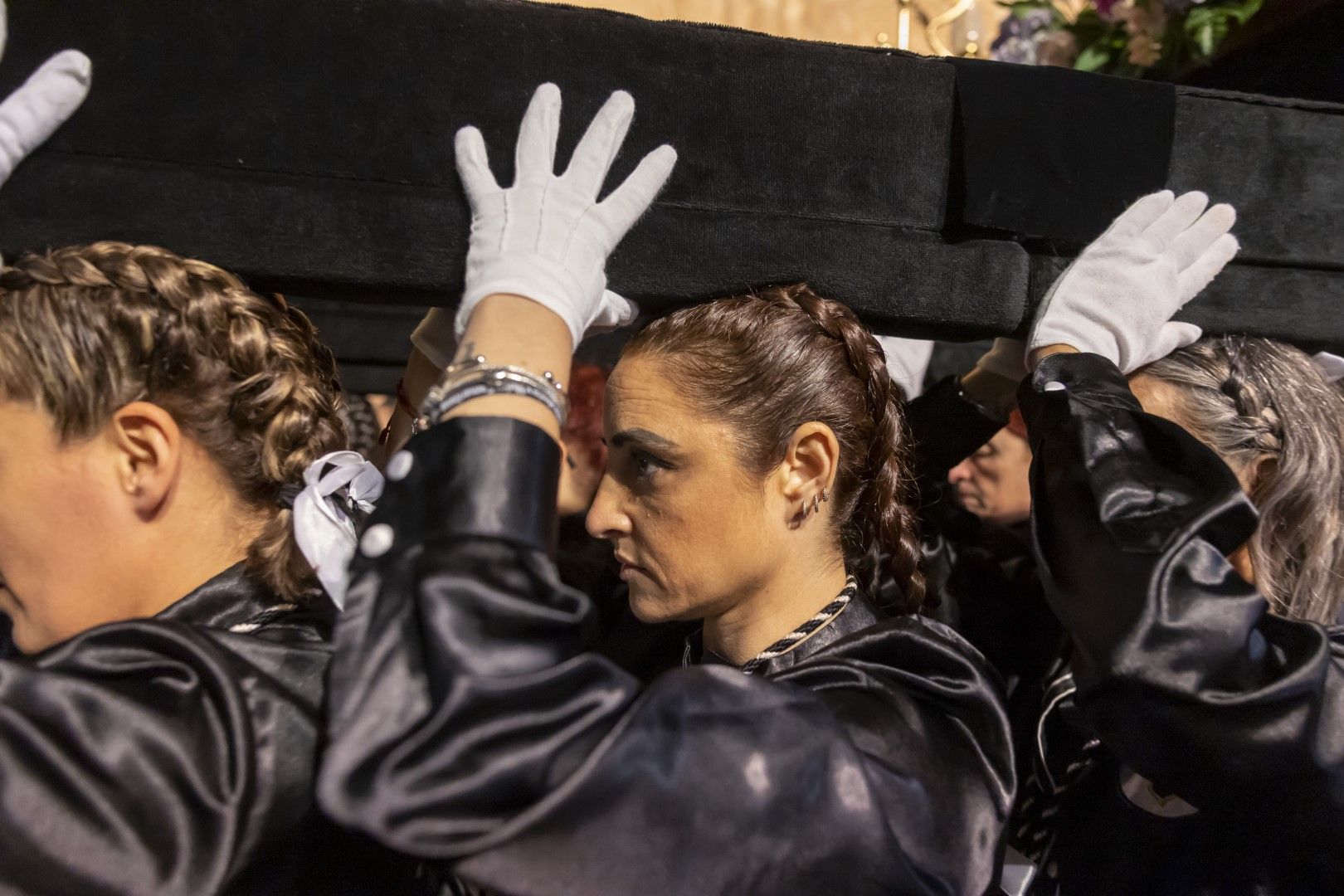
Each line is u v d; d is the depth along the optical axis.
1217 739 0.75
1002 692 0.94
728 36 0.90
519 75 0.85
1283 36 1.34
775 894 0.68
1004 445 1.66
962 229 0.96
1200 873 0.92
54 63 0.77
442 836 0.62
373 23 0.82
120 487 0.74
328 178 0.83
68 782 0.65
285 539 0.79
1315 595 1.00
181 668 0.71
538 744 0.65
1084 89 0.96
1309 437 0.99
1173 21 1.32
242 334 0.77
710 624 0.98
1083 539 0.82
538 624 0.66
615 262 0.89
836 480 0.94
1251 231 1.01
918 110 0.93
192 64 0.80
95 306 0.72
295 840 0.69
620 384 0.92
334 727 0.64
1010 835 1.07
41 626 0.78
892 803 0.73
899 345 1.43
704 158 0.89
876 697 0.83
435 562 0.66
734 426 0.89
